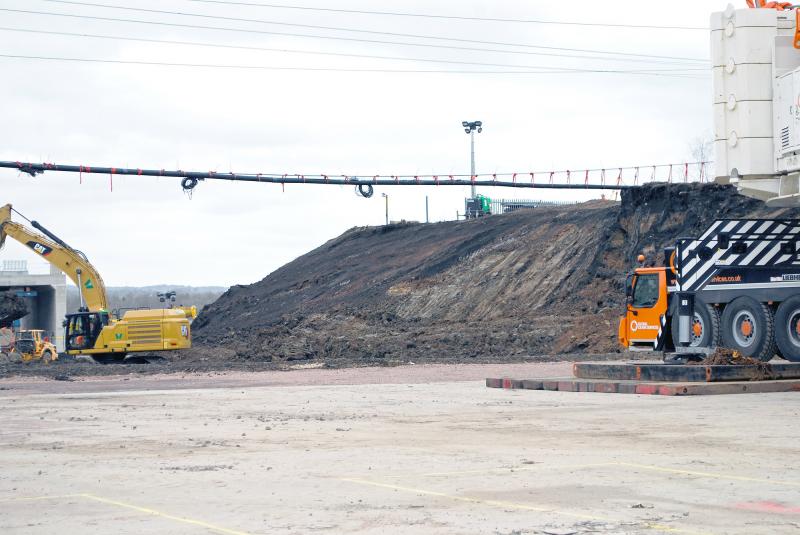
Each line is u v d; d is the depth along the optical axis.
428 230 84.69
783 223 25.64
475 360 41.47
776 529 8.02
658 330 27.67
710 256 25.55
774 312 24.95
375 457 12.69
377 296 71.75
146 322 48.66
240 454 13.23
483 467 11.63
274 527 8.35
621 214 57.41
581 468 11.41
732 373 23.41
